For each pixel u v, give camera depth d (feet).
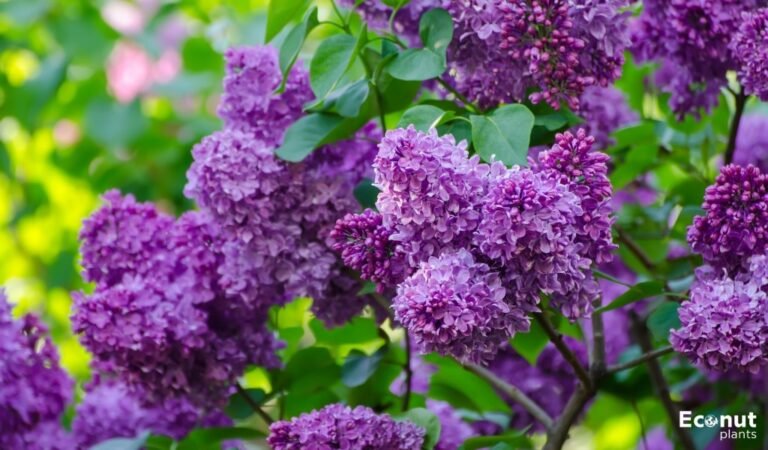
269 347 6.57
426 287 5.45
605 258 5.59
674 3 6.22
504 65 6.01
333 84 6.15
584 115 6.65
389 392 6.82
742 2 6.18
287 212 6.24
